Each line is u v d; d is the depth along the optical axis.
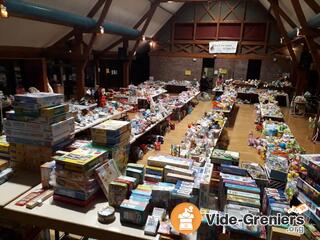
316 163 2.13
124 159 2.67
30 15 6.30
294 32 10.64
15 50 8.12
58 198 2.06
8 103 7.32
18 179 2.43
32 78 9.38
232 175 2.31
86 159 2.03
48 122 2.41
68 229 1.85
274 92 13.52
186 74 17.20
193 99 12.50
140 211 1.77
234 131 8.57
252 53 15.79
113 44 13.59
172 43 17.03
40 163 2.54
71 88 12.00
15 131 2.54
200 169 2.36
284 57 15.14
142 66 18.58
